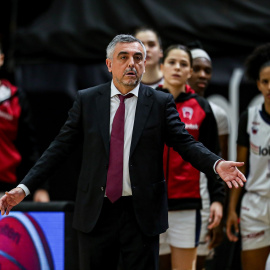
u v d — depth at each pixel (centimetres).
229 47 1773
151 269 921
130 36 938
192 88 1387
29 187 918
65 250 1134
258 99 1720
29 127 1505
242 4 1756
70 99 1816
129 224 915
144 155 915
